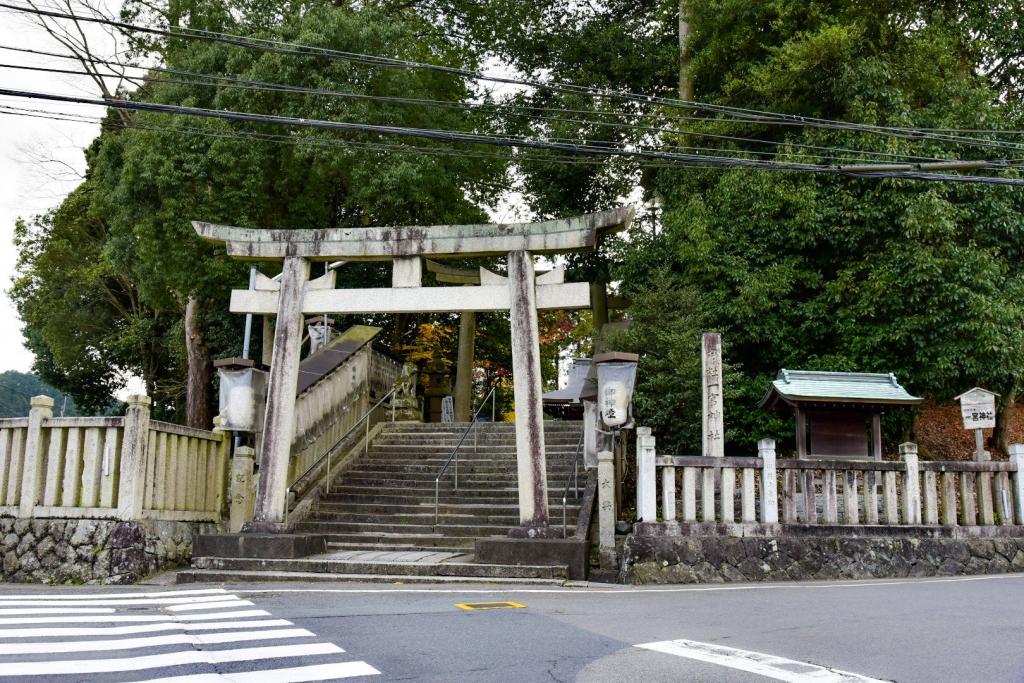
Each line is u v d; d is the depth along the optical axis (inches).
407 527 481.1
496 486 537.3
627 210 424.2
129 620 270.1
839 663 202.5
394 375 789.2
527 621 268.7
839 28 588.1
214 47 660.7
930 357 554.3
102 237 1021.8
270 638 234.7
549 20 848.3
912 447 446.3
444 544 460.1
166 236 642.2
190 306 832.9
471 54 846.5
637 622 267.9
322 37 633.6
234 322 837.8
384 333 1059.3
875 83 604.1
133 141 673.6
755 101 683.4
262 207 672.4
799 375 470.0
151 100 762.8
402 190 679.1
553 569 393.4
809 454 457.7
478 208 886.4
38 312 1021.8
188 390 839.1
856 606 304.5
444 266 882.8
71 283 1010.7
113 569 411.5
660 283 574.2
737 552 409.7
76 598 336.5
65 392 1147.3
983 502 455.8
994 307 529.0
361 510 514.0
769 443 428.8
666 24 847.1
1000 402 645.9
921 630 250.2
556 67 833.5
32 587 396.5
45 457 456.4
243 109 649.0
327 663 201.8
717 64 711.1
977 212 587.8
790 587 373.7
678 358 522.0
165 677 185.5
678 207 675.4
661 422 519.5
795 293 627.8
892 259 562.6
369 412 596.7
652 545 400.8
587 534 440.8
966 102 612.4
